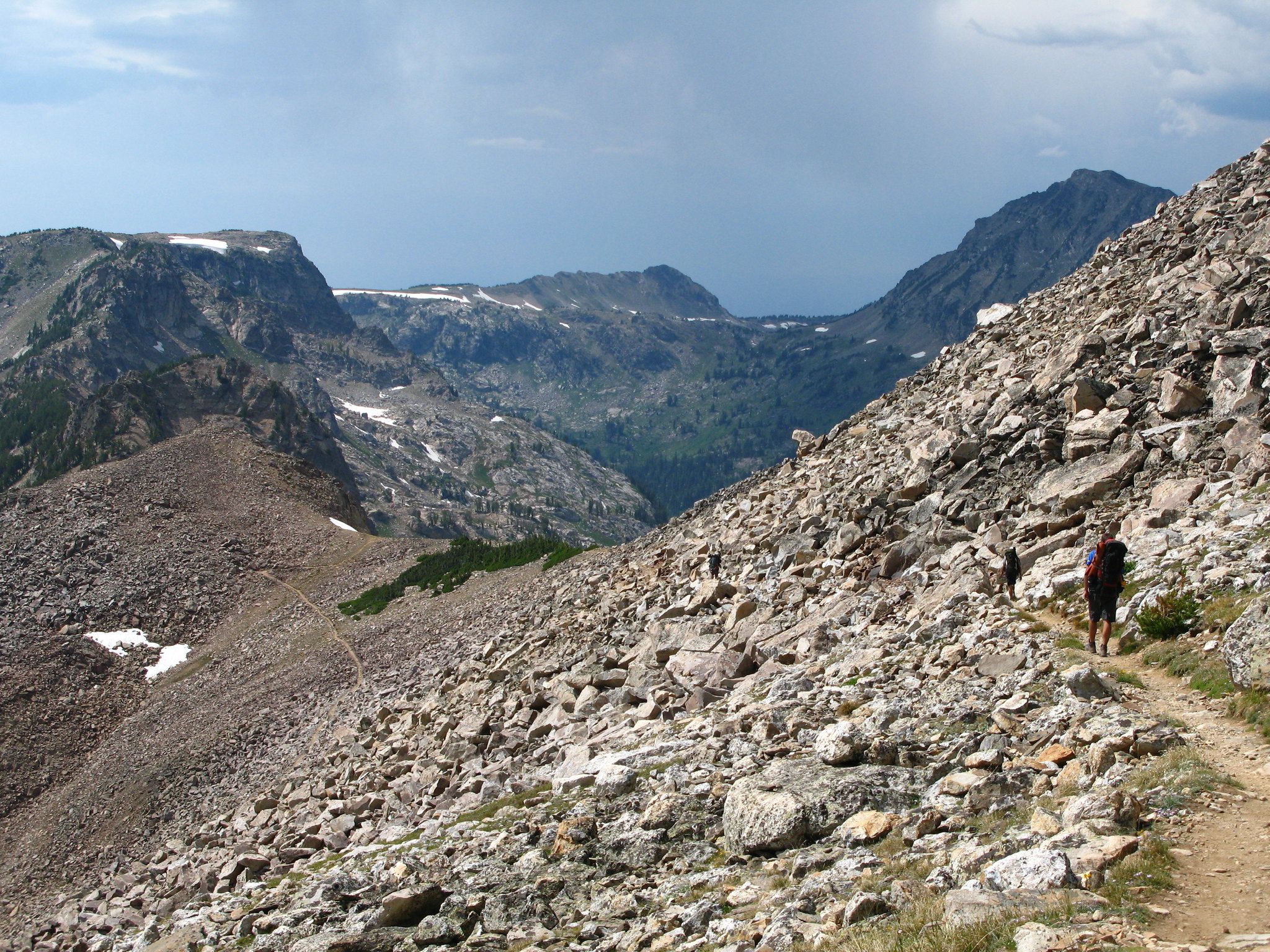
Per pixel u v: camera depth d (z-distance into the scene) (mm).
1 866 73375
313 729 70125
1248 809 11445
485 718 39656
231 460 163250
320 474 171125
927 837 13391
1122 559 19719
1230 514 23062
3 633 111750
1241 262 37906
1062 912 9680
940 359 61250
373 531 174625
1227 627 17922
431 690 56812
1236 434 27062
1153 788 12484
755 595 36188
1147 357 35656
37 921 53750
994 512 32125
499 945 14984
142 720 97312
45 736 96062
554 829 19250
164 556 132125
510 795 25469
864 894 11508
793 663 28250
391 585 113875
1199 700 16125
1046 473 32594
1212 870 10117
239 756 75375
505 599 83938
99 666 108812
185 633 118500
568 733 31766
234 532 141500
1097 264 57250
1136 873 10305
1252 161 55094
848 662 24672
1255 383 28875
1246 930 8711
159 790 75312
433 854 20656
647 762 22000
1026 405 37719
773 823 15078
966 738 16484
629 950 13320
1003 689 18672
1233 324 32906
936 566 30641
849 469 47375
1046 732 15695
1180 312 37000
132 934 34344
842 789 15484
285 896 23578
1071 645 20438
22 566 126000
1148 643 19312
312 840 33438
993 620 23266
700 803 18016
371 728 56500
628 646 39906
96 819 74875
